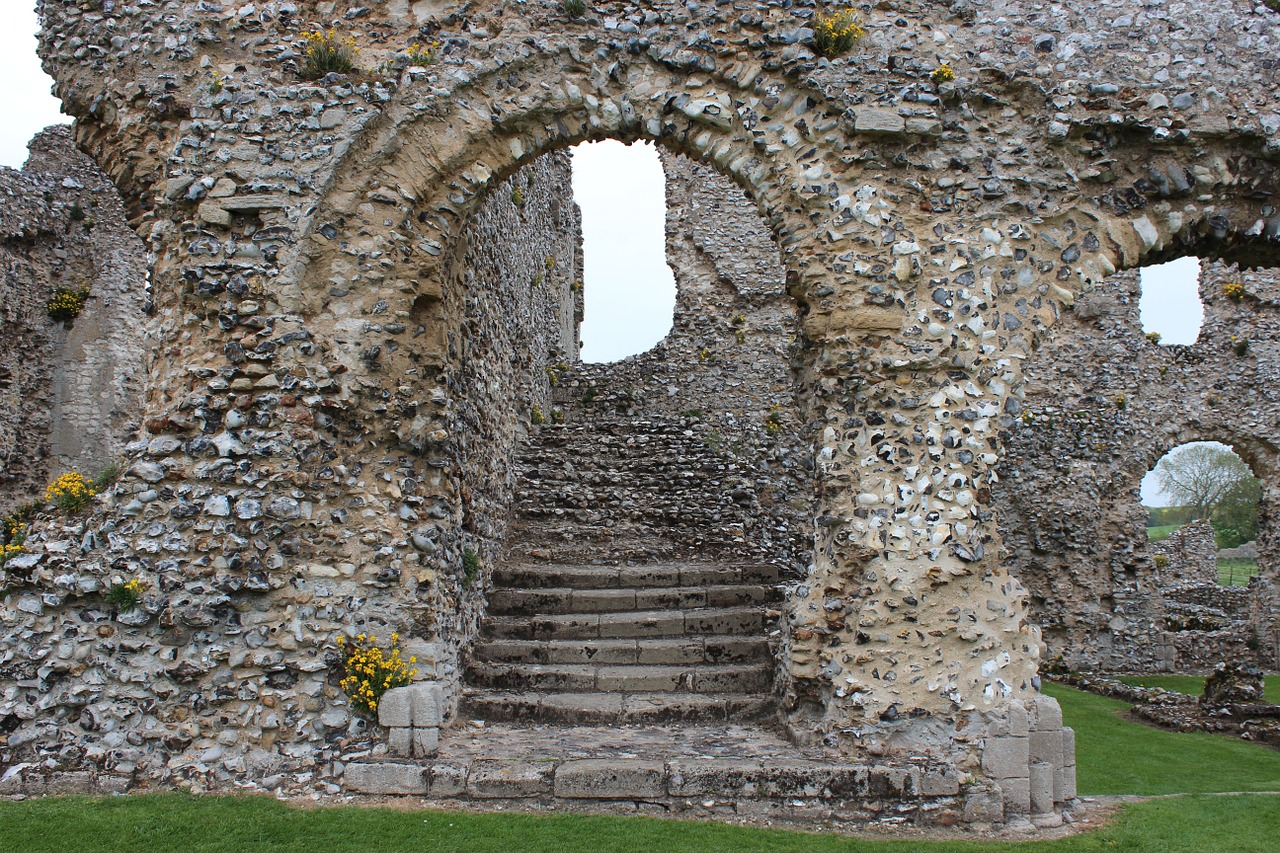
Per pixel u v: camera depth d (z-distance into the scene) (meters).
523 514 11.50
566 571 9.76
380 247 6.88
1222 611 23.70
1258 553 18.20
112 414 16.31
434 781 5.81
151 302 7.06
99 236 16.66
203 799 5.70
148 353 6.96
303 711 6.16
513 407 11.85
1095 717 11.21
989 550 6.57
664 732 6.86
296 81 7.00
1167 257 7.55
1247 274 18.16
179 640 6.20
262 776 5.98
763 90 7.16
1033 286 6.95
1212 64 7.20
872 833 5.62
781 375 17.55
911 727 6.17
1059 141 7.07
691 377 17.59
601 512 11.56
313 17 7.23
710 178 18.69
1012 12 7.29
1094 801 6.61
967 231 6.97
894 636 6.35
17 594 6.31
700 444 12.48
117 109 7.04
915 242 6.89
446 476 7.23
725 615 8.70
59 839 5.02
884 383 6.75
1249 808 6.43
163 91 6.95
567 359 18.77
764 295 18.03
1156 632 16.84
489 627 8.63
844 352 6.82
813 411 7.26
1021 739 6.10
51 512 6.70
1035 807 6.08
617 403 17.36
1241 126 7.06
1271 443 17.70
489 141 7.20
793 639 6.80
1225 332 18.25
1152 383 17.98
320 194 6.77
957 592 6.41
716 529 11.27
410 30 7.25
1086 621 16.61
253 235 6.77
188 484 6.39
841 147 7.02
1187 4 7.33
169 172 6.84
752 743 6.51
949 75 7.04
